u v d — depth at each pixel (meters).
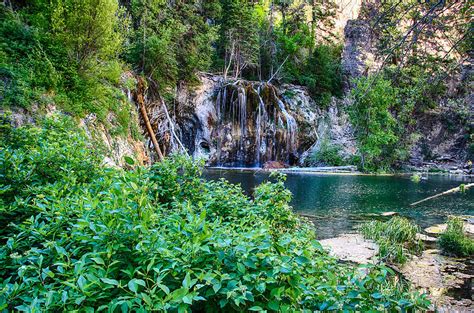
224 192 3.98
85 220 2.04
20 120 7.91
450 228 8.72
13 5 12.68
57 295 1.69
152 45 18.97
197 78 25.16
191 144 25.00
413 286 5.57
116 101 13.04
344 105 29.62
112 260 1.92
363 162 27.97
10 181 3.04
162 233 2.16
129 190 2.27
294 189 17.14
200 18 25.33
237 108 26.62
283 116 28.73
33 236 2.24
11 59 9.30
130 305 1.52
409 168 30.28
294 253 2.07
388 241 7.64
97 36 11.05
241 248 1.83
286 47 34.41
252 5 37.47
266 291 1.94
